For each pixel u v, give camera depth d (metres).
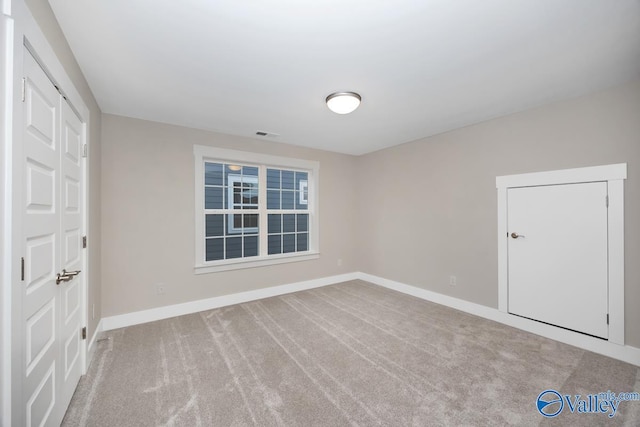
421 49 1.68
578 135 2.37
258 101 2.46
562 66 1.89
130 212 2.82
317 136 3.58
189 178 3.17
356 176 4.79
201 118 2.88
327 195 4.43
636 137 2.09
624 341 2.13
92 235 2.24
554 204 2.51
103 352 2.23
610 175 2.20
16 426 0.99
